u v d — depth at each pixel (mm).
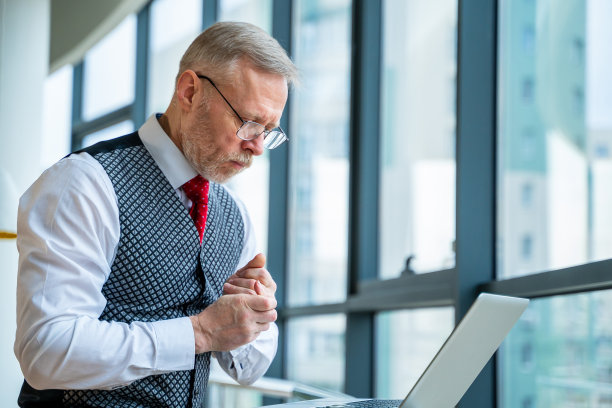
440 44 3029
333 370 3992
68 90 7719
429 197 3094
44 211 1337
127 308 1444
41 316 1274
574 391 2131
